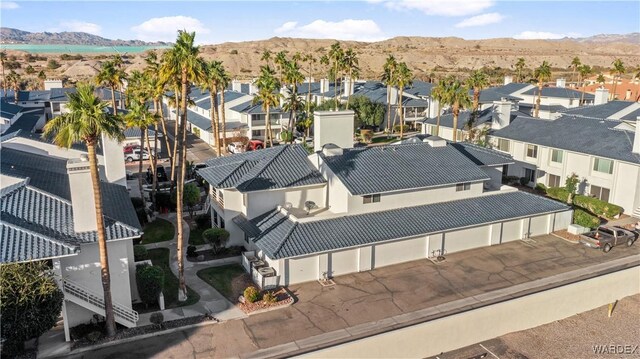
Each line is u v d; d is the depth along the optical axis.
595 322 30.97
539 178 56.25
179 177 29.58
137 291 30.39
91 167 23.91
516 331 29.66
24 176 31.42
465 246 38.91
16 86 116.75
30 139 41.59
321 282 33.28
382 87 105.12
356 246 33.34
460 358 26.83
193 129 91.62
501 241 40.41
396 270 35.19
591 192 50.69
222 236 37.47
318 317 28.83
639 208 47.19
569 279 33.94
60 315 27.52
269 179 37.62
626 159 46.56
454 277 34.12
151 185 55.06
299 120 79.12
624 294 34.12
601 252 38.81
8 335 22.88
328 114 41.81
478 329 28.27
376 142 80.25
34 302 23.19
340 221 35.25
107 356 24.95
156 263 36.12
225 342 26.30
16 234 25.14
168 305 30.00
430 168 39.91
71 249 24.91
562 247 39.66
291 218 34.69
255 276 33.06
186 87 29.97
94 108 23.16
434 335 26.86
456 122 64.75
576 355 27.38
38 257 24.03
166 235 41.72
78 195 26.30
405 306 30.14
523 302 29.52
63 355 24.97
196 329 27.52
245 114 82.56
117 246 27.27
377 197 36.78
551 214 42.22
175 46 29.48
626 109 64.50
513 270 35.31
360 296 31.38
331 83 117.69
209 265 35.91
